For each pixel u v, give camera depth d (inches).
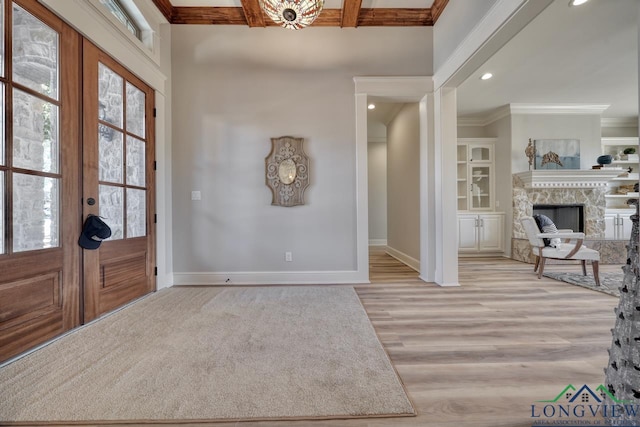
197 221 140.3
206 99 139.9
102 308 97.4
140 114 119.0
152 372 63.1
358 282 140.9
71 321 85.7
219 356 69.9
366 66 141.2
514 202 217.3
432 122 142.0
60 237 82.5
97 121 95.7
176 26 139.7
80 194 89.2
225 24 140.2
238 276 140.6
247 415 50.5
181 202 139.9
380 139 293.7
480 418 50.0
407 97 145.8
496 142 233.8
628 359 45.9
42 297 77.2
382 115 221.9
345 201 141.6
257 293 123.0
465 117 242.8
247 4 127.3
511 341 79.0
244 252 141.0
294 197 140.4
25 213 73.8
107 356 70.1
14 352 69.9
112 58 102.0
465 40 108.7
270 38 140.5
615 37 129.5
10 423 48.8
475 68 115.4
